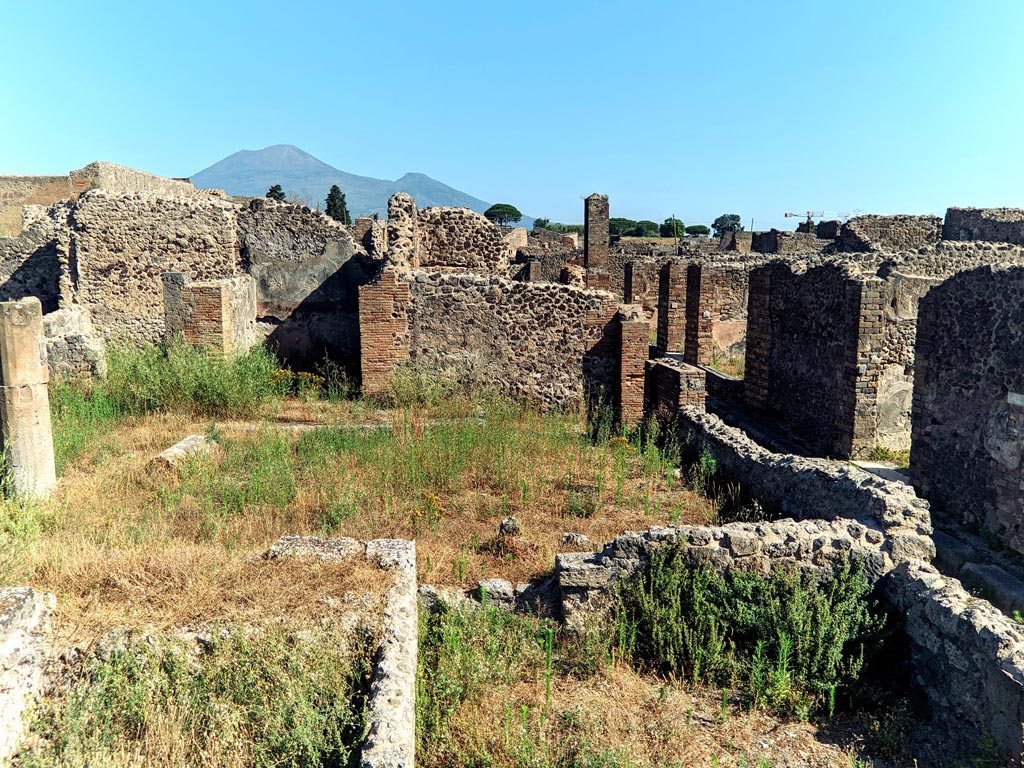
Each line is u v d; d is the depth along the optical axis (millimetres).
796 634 5781
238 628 5000
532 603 6566
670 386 13094
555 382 14633
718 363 22234
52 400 12641
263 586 5613
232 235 18734
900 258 12961
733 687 5691
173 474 9336
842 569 6293
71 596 5418
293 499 8742
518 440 11281
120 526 7660
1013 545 8773
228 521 8000
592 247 31266
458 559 7211
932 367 10242
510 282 14484
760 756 4871
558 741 4875
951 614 5332
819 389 13773
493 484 9656
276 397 14320
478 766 4598
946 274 13039
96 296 18578
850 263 13164
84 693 4617
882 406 12484
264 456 10062
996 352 9047
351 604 5406
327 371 17188
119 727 4523
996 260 13023
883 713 5430
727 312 23625
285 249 18844
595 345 14516
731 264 23797
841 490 7504
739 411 16547
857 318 12133
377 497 8852
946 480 10023
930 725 5367
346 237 18797
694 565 6387
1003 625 5047
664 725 5125
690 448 11688
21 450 8438
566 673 5816
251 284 18453
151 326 18922
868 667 5785
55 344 14555
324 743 4309
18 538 6617
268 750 4355
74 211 18344
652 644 6082
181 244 18672
